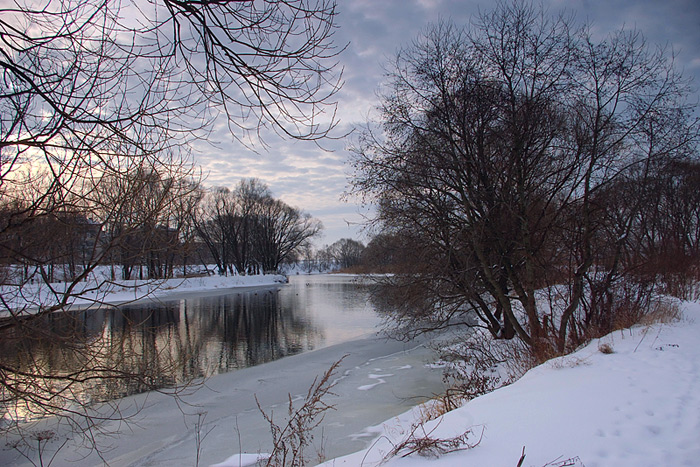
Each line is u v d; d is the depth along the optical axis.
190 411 9.48
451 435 4.76
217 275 51.91
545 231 10.48
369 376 12.09
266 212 64.06
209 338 18.69
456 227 12.01
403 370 12.56
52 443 7.61
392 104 11.97
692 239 23.81
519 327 10.66
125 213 4.02
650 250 14.17
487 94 10.66
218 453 7.21
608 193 10.62
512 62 10.47
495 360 11.22
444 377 11.05
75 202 3.68
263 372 13.05
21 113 3.15
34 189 3.68
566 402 5.37
